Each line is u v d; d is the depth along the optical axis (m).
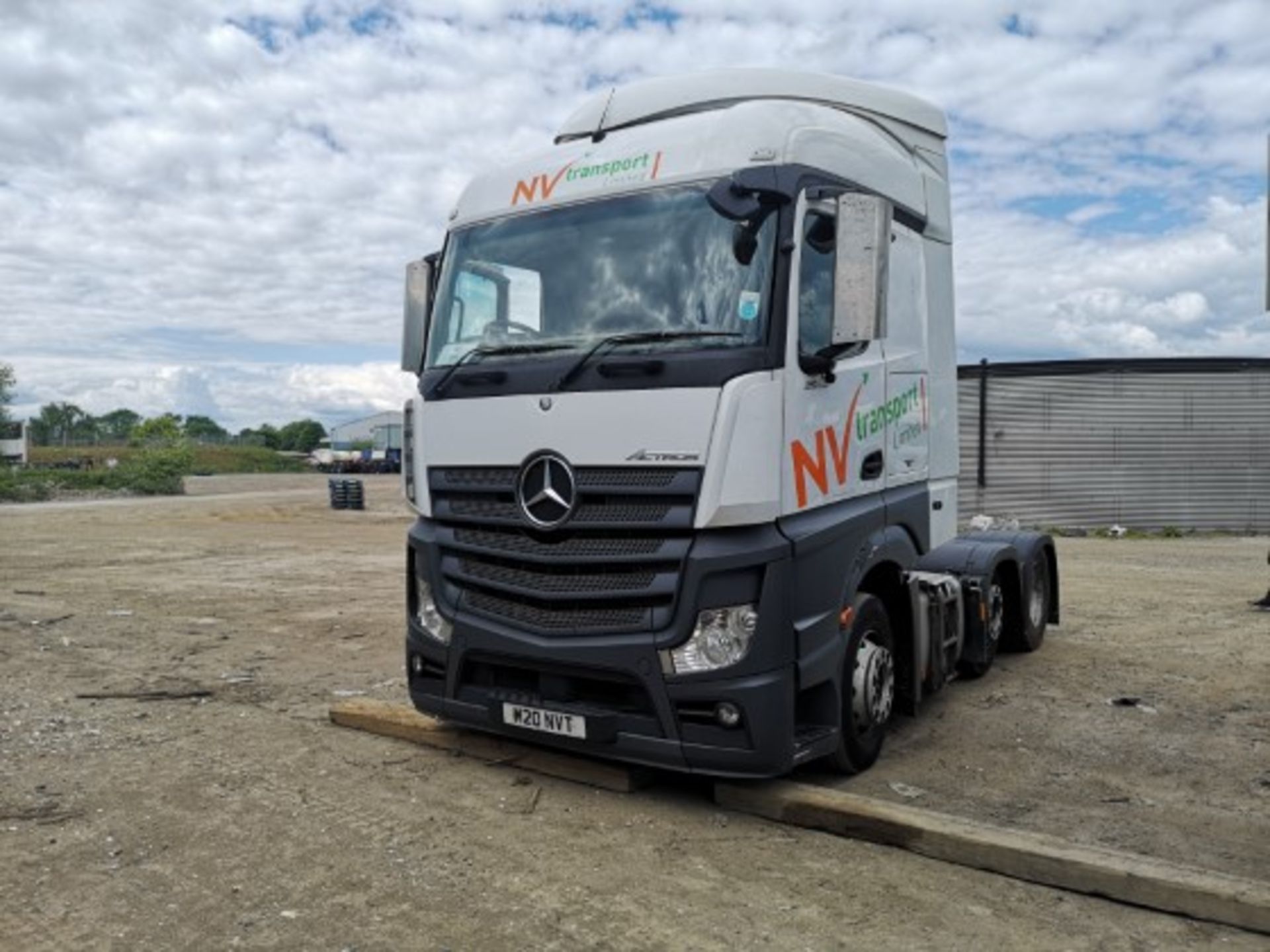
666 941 3.77
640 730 4.91
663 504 4.81
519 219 5.73
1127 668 8.48
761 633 4.75
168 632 10.29
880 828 4.69
